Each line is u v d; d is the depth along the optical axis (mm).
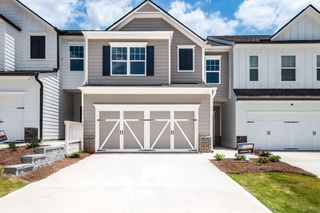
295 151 20281
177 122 18625
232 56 22281
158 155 17016
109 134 18531
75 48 22484
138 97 18609
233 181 10016
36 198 7867
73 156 15539
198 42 21500
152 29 21578
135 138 18562
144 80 19734
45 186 9180
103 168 12453
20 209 6957
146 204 7316
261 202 7926
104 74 19703
